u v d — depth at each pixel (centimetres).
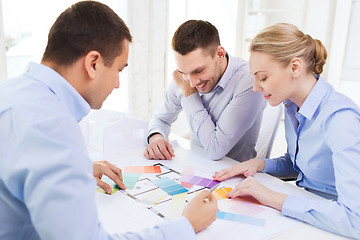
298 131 106
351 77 355
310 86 96
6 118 53
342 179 82
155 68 266
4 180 51
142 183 104
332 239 78
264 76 94
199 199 79
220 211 88
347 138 84
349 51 351
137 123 136
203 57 119
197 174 112
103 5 67
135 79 253
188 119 138
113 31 65
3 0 188
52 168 50
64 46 63
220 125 130
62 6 201
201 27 119
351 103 93
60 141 52
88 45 62
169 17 288
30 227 59
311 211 83
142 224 81
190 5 307
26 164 49
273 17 414
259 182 103
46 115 53
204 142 131
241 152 155
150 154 126
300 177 115
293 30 92
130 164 120
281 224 83
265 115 160
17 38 203
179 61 120
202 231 78
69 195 50
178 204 91
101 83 68
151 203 91
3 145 51
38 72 62
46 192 49
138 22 242
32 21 201
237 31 360
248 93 128
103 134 127
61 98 62
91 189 54
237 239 76
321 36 370
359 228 76
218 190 100
